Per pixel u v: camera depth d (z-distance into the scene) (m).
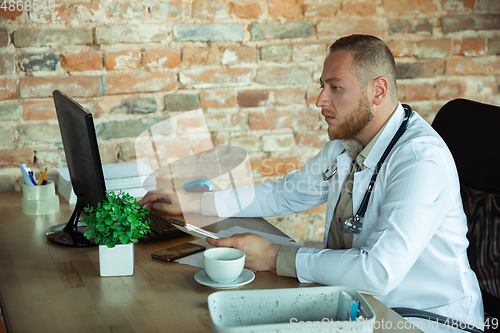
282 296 0.82
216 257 1.04
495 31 2.16
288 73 2.04
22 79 1.76
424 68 2.13
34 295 0.96
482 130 1.28
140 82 1.89
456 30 2.13
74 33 1.79
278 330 0.73
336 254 1.03
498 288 1.22
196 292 0.98
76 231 1.33
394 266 0.99
